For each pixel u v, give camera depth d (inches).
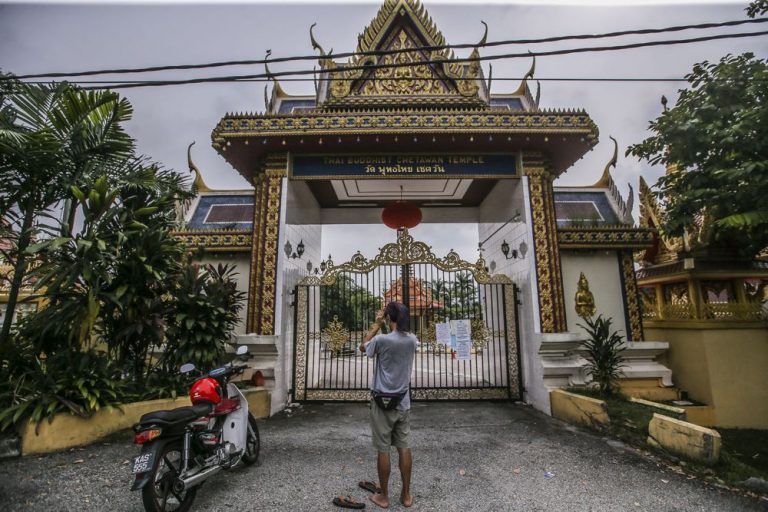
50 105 214.1
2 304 333.7
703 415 279.0
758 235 252.2
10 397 175.6
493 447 194.2
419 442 201.8
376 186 364.5
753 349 288.8
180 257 241.0
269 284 274.5
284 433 214.8
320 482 152.0
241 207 372.2
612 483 153.9
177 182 243.6
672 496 143.6
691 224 260.1
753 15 238.4
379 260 298.0
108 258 199.2
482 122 277.3
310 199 369.4
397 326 138.6
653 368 303.0
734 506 136.9
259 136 277.1
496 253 361.7
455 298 308.0
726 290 317.4
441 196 394.3
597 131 280.8
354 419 245.3
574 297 315.6
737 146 228.1
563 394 246.4
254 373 260.1
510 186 321.1
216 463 138.6
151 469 114.1
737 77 232.8
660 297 352.5
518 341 301.3
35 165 196.4
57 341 205.2
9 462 157.3
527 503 137.5
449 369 482.6
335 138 280.2
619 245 315.6
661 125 258.4
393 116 277.4
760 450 246.8
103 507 129.3
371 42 328.2
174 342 235.0
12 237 207.0
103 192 196.7
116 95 218.2
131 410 193.5
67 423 174.7
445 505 135.3
